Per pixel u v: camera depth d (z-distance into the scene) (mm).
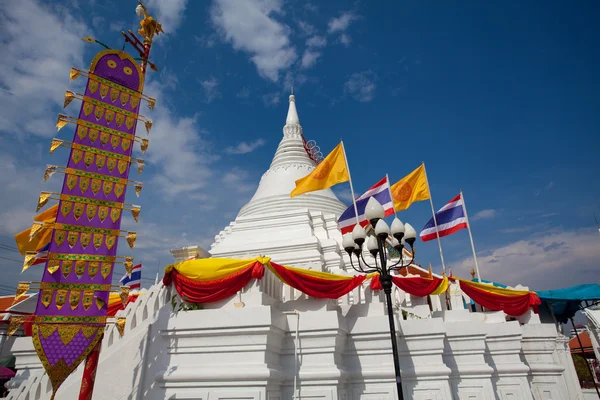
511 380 17328
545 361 19250
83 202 13711
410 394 14703
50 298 12609
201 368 12703
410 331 15570
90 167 14078
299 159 36281
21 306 20375
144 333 14109
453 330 17172
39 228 12984
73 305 12883
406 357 15359
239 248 26969
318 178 17297
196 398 12383
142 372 13430
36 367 16812
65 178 13547
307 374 13195
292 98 42188
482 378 16281
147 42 16625
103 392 13625
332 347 13617
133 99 15578
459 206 22609
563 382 18625
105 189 14219
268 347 12828
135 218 14539
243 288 13891
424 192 21859
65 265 13023
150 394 13102
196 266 14148
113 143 14727
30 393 14219
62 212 13312
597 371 27562
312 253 25016
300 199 31234
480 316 20188
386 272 11789
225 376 12180
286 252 25875
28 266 12758
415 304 19406
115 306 21297
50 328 12391
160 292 15234
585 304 24625
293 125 40031
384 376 14586
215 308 13875
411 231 13367
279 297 16328
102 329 13164
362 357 15086
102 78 15008
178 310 13914
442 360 16266
